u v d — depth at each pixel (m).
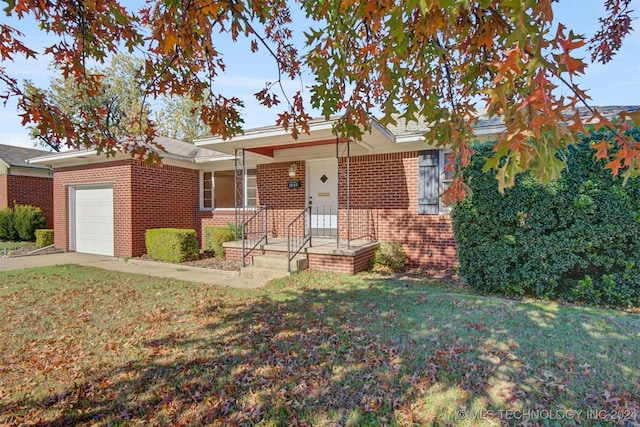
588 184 4.64
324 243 8.24
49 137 2.61
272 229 9.79
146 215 10.05
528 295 5.32
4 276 7.48
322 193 9.21
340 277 6.78
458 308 4.58
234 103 3.32
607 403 2.54
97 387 2.94
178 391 2.87
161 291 6.08
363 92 2.75
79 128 2.85
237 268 8.06
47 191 15.35
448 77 2.45
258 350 3.53
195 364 3.29
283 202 9.62
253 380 2.98
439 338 3.65
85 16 2.54
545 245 4.96
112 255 10.39
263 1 2.31
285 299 5.31
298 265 7.31
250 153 9.20
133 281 6.96
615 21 3.72
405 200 8.15
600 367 3.00
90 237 11.05
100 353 3.56
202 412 2.59
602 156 1.52
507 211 5.15
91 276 7.50
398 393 2.75
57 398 2.79
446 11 1.49
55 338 3.96
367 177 8.57
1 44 2.30
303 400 2.70
